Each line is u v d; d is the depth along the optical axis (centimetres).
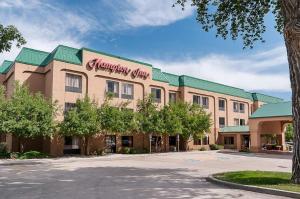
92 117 3148
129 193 1085
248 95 6309
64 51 3506
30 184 1323
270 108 3934
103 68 3778
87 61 3625
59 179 1492
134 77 4131
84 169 1989
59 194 1074
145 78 4278
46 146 3288
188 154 3719
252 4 1736
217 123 5403
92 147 3553
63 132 3080
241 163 2508
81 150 3466
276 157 3184
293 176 1233
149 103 3900
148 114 3881
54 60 3341
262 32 1817
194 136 4441
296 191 1037
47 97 3400
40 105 2922
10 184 1324
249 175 1453
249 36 1844
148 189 1174
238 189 1177
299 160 1218
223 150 4559
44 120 2906
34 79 3491
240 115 6012
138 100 3981
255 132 3947
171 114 4022
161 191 1127
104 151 3653
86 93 3591
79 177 1573
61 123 3092
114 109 3412
